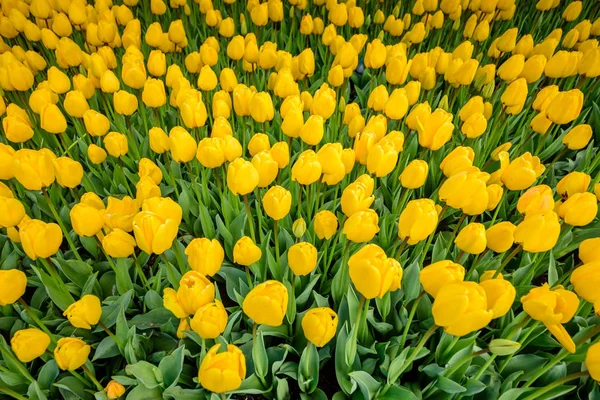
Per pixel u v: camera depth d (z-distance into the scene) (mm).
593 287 535
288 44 1613
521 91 992
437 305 519
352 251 940
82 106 981
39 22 1376
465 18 1646
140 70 1021
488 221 1052
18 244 984
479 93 1291
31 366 792
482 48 1646
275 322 551
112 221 715
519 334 782
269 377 763
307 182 758
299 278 877
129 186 1154
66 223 1017
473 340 724
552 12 1734
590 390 774
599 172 1083
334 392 822
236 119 1308
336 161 747
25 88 1084
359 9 1352
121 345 766
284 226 1015
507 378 734
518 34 1813
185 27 1639
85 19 1324
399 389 706
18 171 723
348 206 680
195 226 1030
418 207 607
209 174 1144
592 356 492
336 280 829
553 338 823
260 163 732
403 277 837
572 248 979
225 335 787
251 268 883
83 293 854
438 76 1379
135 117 1333
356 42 1219
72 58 1184
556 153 1279
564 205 683
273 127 1291
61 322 844
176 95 1072
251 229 845
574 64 1078
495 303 522
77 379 766
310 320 555
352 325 753
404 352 688
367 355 796
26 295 979
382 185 1074
